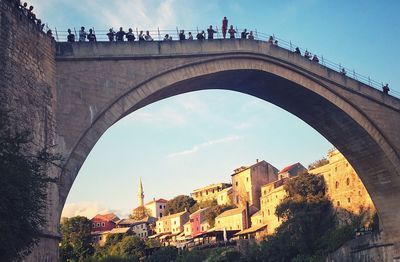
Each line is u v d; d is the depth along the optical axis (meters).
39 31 34.81
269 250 87.94
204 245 115.81
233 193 145.88
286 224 88.75
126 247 126.69
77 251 124.25
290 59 47.38
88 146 37.12
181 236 152.75
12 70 31.14
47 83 35.22
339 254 71.94
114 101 38.47
